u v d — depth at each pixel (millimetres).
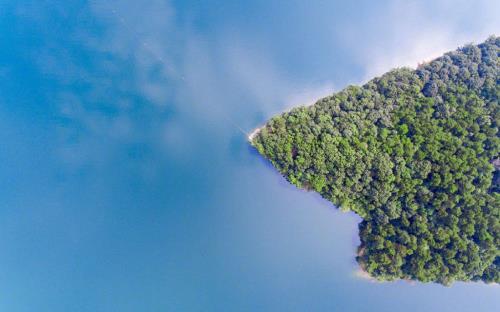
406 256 90688
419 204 90875
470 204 87938
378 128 94000
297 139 93312
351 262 96312
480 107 93812
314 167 93000
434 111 94688
